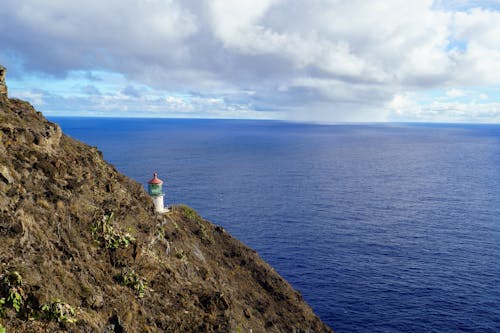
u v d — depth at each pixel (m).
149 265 27.12
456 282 65.38
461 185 156.25
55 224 22.73
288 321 42.16
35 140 27.81
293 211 110.06
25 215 20.77
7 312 15.91
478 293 61.69
